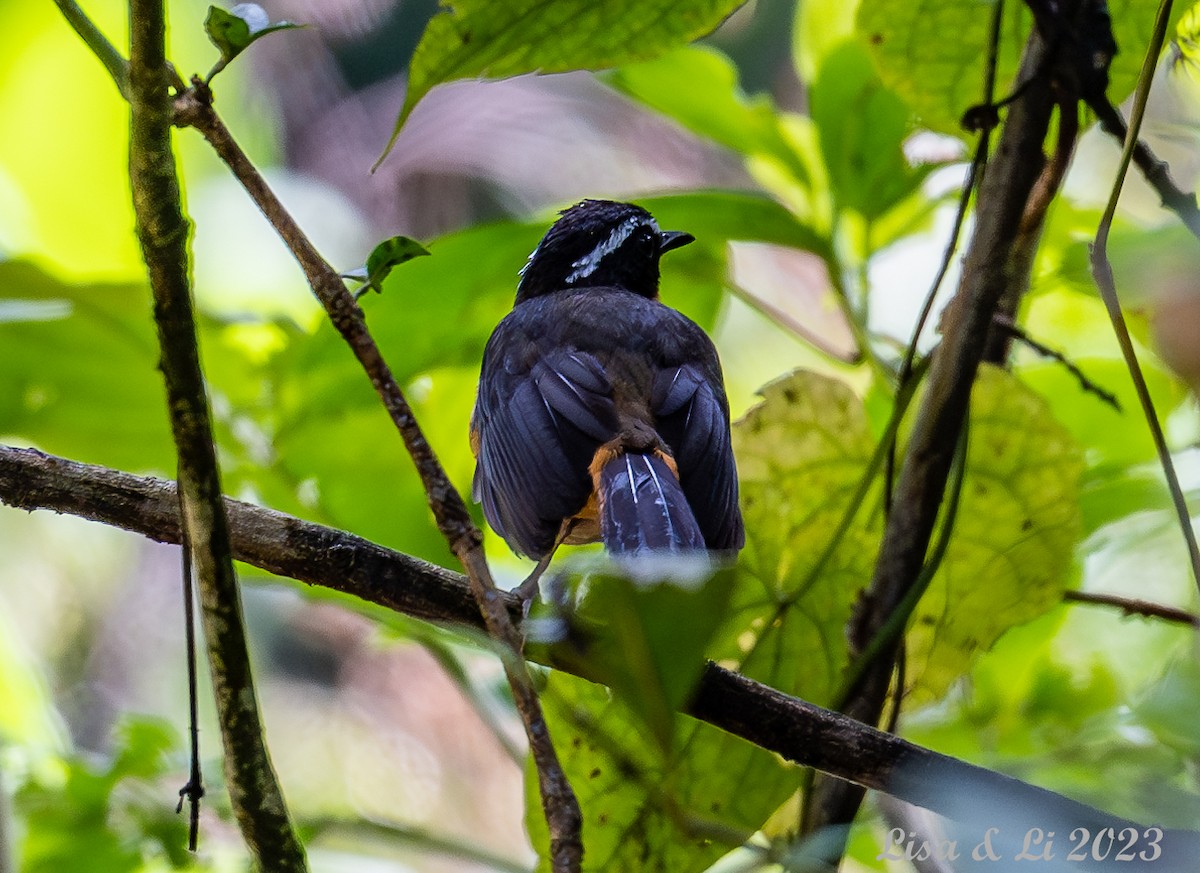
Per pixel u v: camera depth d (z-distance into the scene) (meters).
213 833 8.02
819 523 6.96
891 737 5.52
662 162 18.95
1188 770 5.46
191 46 12.93
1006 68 7.20
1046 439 6.89
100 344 8.03
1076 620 8.82
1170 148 8.70
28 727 8.66
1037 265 8.37
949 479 6.95
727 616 4.15
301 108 18.25
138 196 4.53
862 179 7.88
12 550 17.92
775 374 15.63
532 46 5.79
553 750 4.38
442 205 18.27
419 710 17.41
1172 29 6.82
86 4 10.20
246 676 4.82
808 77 9.03
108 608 18.09
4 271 7.73
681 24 5.93
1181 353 3.97
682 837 6.28
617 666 4.16
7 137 9.95
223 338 8.35
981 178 6.34
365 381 7.71
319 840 7.82
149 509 6.09
